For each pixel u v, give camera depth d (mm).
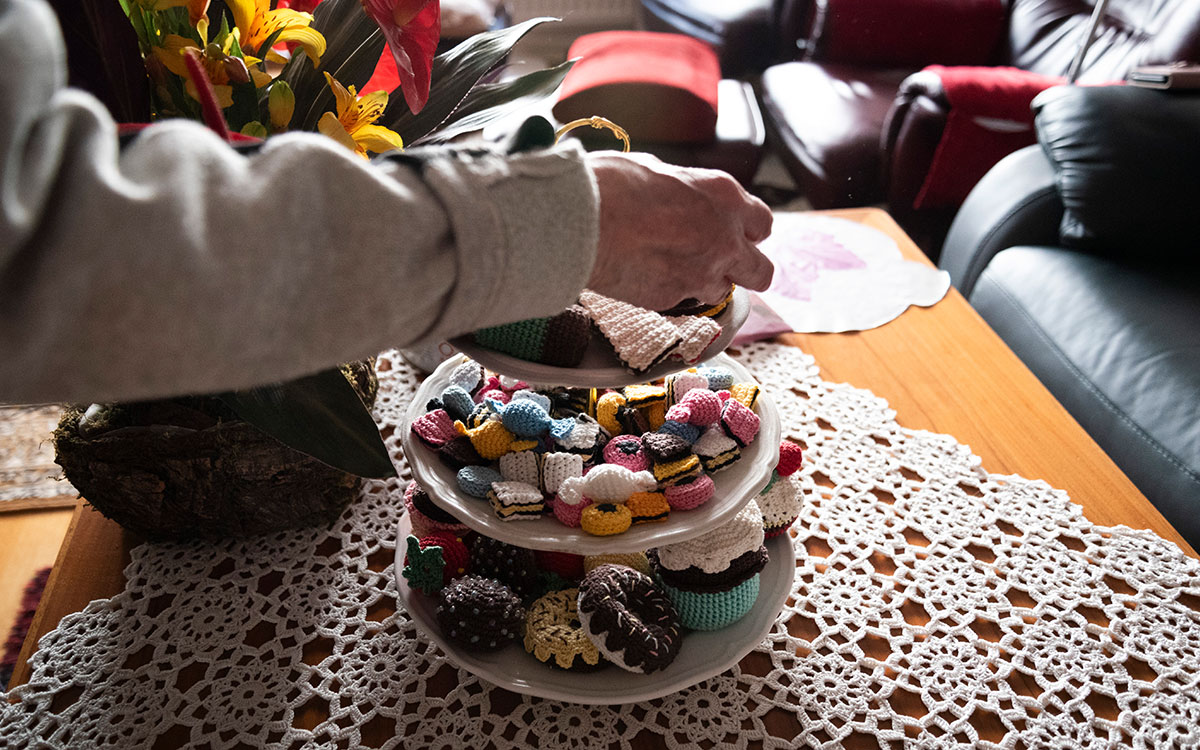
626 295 453
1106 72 1768
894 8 2062
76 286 249
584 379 505
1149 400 1044
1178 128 1264
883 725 583
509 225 336
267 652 621
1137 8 1768
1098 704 598
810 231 1215
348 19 615
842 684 603
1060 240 1338
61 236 246
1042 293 1256
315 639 634
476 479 566
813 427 845
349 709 578
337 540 721
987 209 1401
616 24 2881
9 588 1099
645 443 575
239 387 305
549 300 366
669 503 555
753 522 595
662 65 1848
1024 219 1349
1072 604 662
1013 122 1680
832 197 1871
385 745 557
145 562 688
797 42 2301
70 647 617
